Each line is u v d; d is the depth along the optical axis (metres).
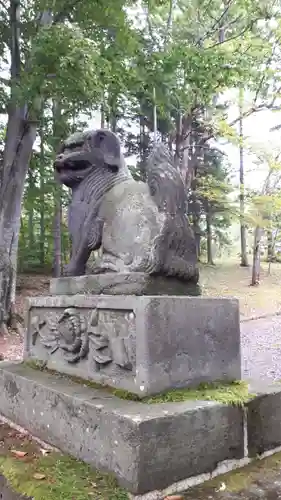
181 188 2.75
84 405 2.25
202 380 2.50
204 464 2.12
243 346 7.99
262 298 13.12
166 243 2.58
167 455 1.99
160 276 2.57
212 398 2.29
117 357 2.43
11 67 8.17
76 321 2.79
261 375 5.85
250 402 2.37
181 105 7.99
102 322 2.60
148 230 2.64
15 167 8.69
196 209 14.23
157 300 2.34
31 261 14.34
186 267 2.66
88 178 3.16
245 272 17.28
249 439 2.35
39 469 2.19
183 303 2.46
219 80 7.18
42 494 1.93
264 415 2.43
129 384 2.35
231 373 2.66
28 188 10.26
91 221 3.03
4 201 8.72
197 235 14.66
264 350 7.59
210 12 9.54
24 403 2.84
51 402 2.54
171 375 2.35
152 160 2.83
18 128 8.54
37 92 6.20
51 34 5.54
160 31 8.14
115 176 3.12
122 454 1.97
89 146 3.15
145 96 7.17
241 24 9.20
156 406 2.14
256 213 12.13
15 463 2.29
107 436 2.07
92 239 3.01
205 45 8.75
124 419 1.98
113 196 3.00
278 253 18.31
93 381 2.63
